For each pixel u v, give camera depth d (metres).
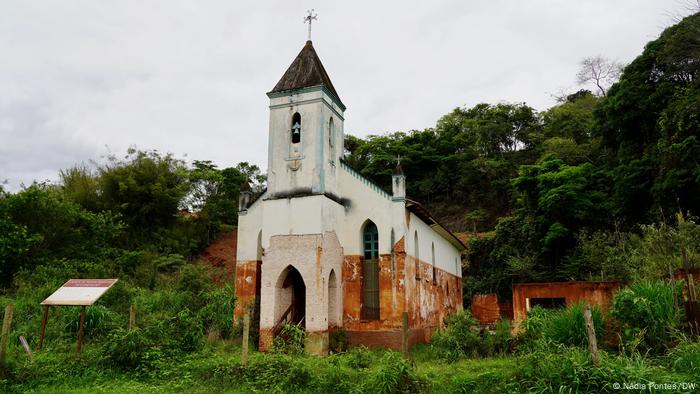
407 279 18.52
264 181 48.81
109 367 12.34
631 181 27.02
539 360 10.07
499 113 55.12
